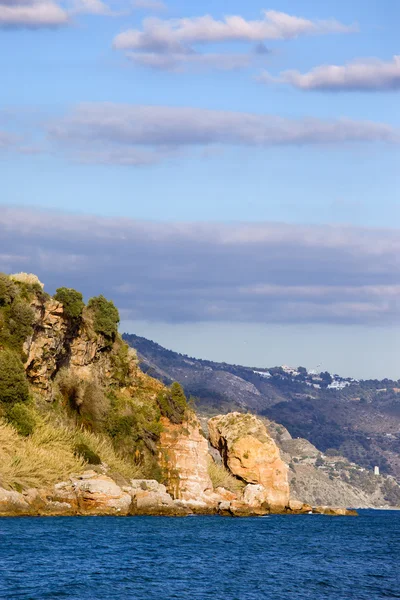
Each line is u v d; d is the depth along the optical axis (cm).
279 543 8194
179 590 5197
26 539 6488
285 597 5219
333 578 6031
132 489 9462
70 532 7094
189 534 8062
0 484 7994
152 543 7038
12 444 8769
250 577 5838
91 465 9419
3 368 9488
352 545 8656
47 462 8781
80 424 10625
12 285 10206
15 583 5012
